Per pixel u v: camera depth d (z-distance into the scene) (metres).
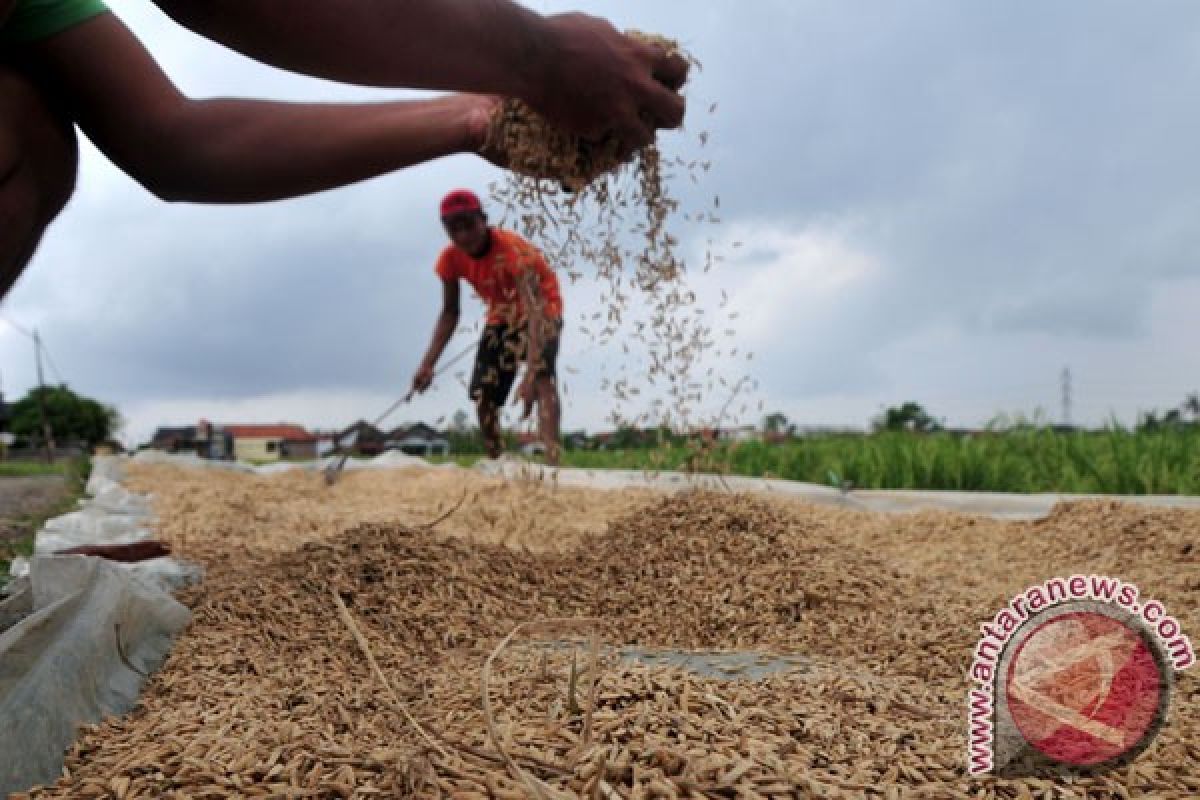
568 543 5.16
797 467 8.50
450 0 1.77
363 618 2.95
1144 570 4.10
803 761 1.56
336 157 2.65
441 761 1.43
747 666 2.45
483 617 3.11
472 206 6.76
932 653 2.82
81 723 1.86
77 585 2.40
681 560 3.76
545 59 1.92
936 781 1.60
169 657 2.44
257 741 1.68
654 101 2.11
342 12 1.70
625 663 2.27
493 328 7.14
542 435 6.63
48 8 2.31
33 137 2.16
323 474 8.48
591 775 1.37
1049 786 1.60
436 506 6.50
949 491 7.35
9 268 2.30
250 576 3.24
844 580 3.51
